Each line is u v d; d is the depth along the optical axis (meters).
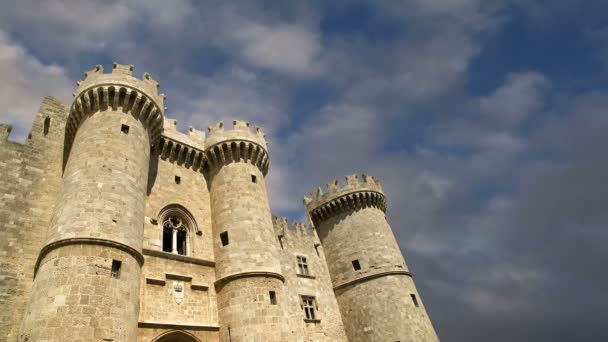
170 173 29.47
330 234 43.31
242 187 29.62
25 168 24.19
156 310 21.94
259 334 22.77
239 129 32.75
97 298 17.28
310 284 37.34
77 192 20.27
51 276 17.28
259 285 24.69
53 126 27.27
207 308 24.39
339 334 36.44
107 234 19.28
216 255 27.09
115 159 22.39
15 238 21.64
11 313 19.67
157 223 25.89
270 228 28.89
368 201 43.75
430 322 38.00
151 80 27.92
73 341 15.77
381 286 37.62
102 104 24.66
